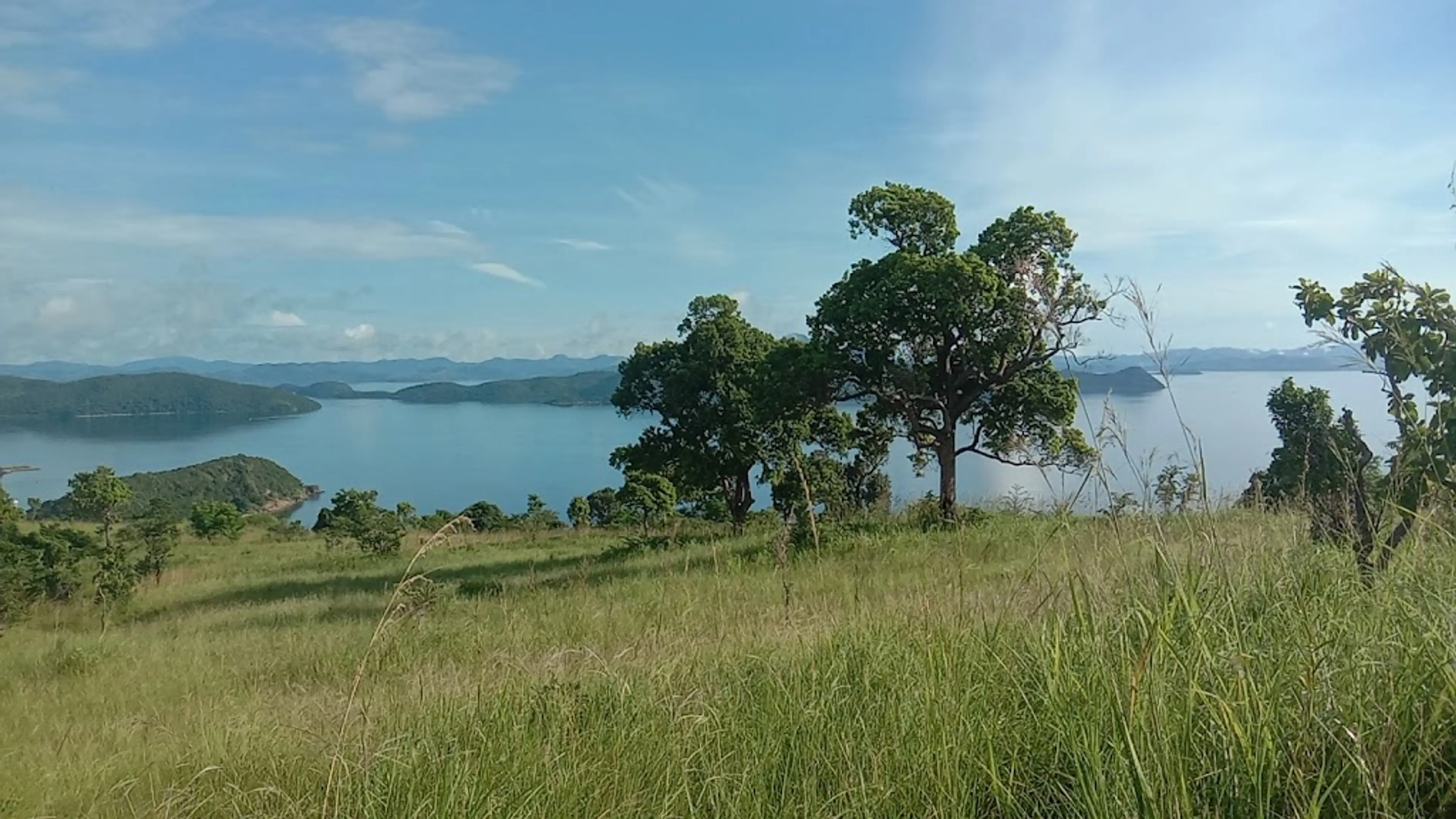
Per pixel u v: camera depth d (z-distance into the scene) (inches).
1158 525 157.3
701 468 1111.0
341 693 289.7
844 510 908.6
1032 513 546.0
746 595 406.6
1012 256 752.3
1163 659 123.2
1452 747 106.5
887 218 842.8
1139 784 105.3
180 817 194.4
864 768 137.4
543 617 438.3
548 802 141.9
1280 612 142.3
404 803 150.7
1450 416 180.9
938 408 829.8
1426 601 128.7
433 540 187.0
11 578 817.5
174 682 430.3
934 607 212.7
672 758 152.5
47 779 251.6
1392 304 201.6
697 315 1122.0
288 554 1280.8
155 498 1275.8
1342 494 195.6
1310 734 108.3
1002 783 123.4
